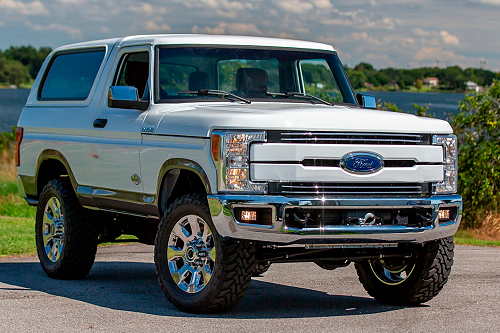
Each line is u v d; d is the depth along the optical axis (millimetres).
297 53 7535
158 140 6395
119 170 6934
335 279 8078
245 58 7219
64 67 8289
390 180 5887
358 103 7625
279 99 7086
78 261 7789
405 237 5883
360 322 5797
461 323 5801
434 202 5992
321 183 5723
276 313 6141
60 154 7832
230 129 5645
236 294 5828
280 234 5562
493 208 15328
